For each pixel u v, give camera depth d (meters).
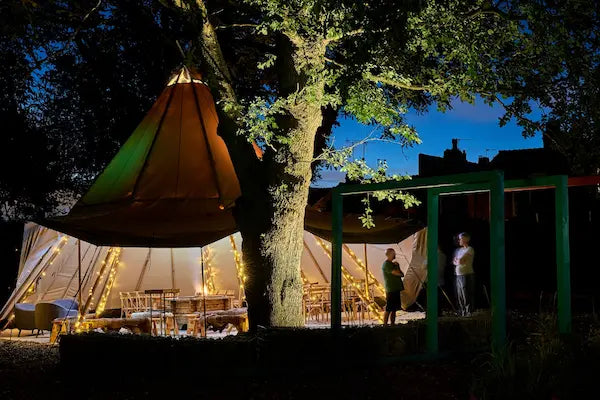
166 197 12.10
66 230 11.45
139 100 17.61
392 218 14.49
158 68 17.05
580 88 10.18
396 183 7.71
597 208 17.27
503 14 9.77
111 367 7.98
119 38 16.25
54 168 19.28
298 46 9.93
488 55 10.21
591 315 9.95
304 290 15.68
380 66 9.88
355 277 16.86
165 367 7.73
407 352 8.23
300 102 9.80
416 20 9.52
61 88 17.88
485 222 19.84
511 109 10.63
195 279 16.44
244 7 12.83
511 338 8.79
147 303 15.49
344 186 8.21
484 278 18.80
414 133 9.44
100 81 17.33
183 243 12.18
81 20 13.34
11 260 18.47
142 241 12.09
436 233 8.32
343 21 9.06
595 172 10.72
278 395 6.82
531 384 5.79
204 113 13.08
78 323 12.63
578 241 17.45
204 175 12.43
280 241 9.94
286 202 9.95
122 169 12.67
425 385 6.91
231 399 6.79
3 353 10.98
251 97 16.14
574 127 10.47
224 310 14.04
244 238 10.22
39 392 7.54
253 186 10.17
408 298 17.38
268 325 9.80
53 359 10.03
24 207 19.36
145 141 12.80
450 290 16.62
